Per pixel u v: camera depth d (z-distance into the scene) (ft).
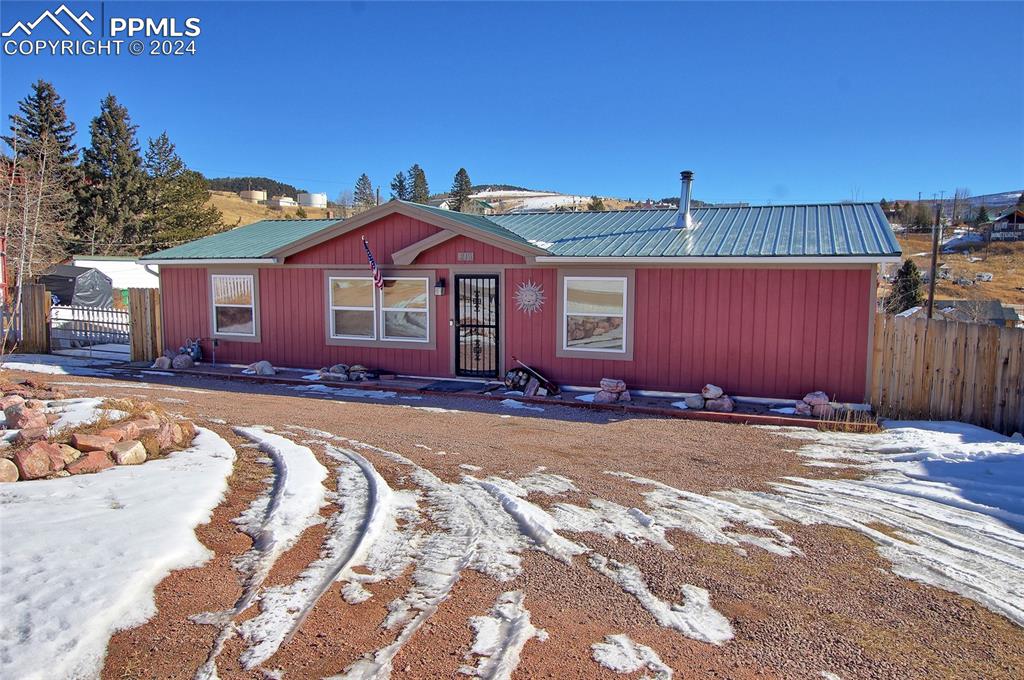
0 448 18.38
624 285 39.01
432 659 10.07
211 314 52.11
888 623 11.84
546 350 41.45
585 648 10.60
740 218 43.88
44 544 12.55
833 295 34.88
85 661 9.36
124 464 18.35
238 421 28.53
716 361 37.45
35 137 134.82
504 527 16.03
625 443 27.12
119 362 54.24
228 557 13.28
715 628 11.46
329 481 18.93
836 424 30.60
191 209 150.00
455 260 43.39
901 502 18.75
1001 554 15.06
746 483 20.90
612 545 15.08
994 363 29.73
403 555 14.08
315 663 9.82
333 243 47.16
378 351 46.50
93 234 133.49
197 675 9.34
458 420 32.30
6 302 58.90
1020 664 10.61
